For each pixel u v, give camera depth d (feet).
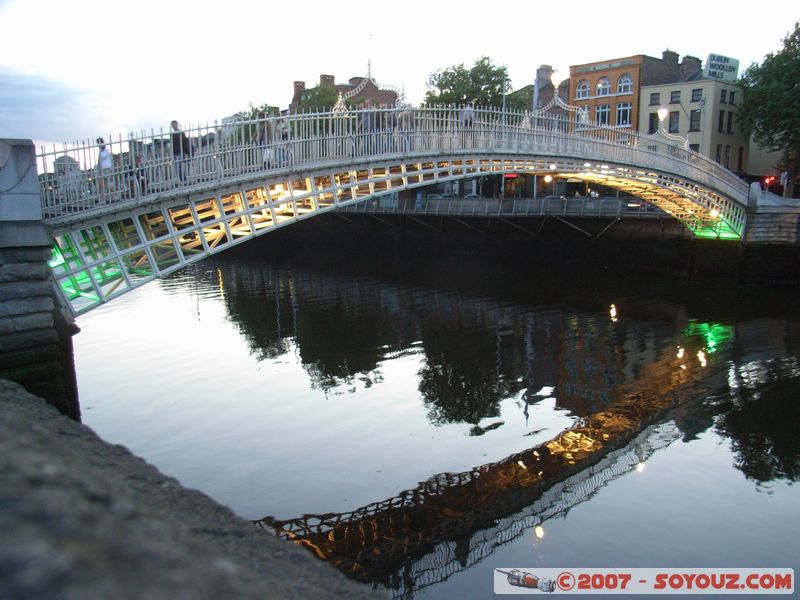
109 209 45.65
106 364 73.56
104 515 8.48
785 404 58.75
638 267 140.56
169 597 7.27
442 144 71.31
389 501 41.22
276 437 51.72
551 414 57.21
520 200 149.18
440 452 48.85
